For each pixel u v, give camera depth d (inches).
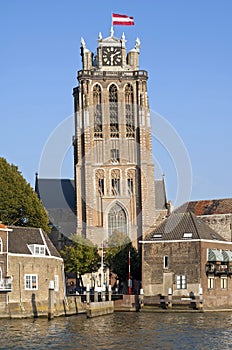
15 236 3855.8
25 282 3747.5
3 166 4756.4
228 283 4421.8
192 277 4298.7
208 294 4281.5
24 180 4817.9
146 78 6638.8
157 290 4397.1
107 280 5546.3
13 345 2534.5
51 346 2513.5
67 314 3823.8
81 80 6614.2
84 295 4446.4
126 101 6609.3
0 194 4650.6
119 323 3282.5
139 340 2664.9
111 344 2561.5
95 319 3503.9
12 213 4692.4
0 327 3068.4
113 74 6628.9
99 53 6756.9
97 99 6609.3
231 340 2667.3
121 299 4153.5
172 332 2908.5
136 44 6825.8
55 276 3983.8
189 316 3710.6
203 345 2544.3
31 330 2955.2
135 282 5123.0
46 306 3782.0
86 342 2608.3
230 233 5625.0
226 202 5812.0
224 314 3882.9
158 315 3782.0
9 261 3686.0
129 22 6186.0
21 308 3641.7
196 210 5866.1
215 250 4379.9
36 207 4768.7
